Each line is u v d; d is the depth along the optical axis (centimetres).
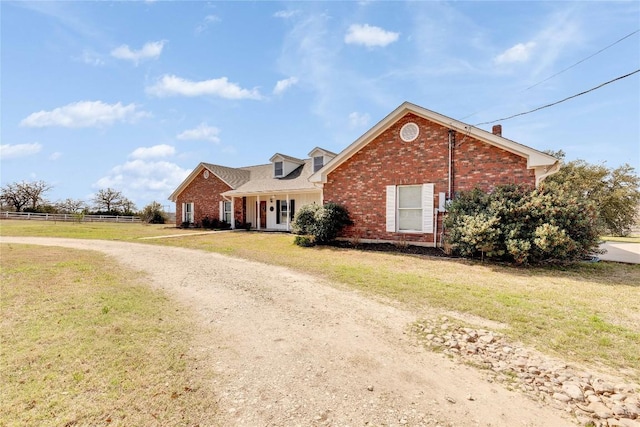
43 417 245
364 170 1286
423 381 304
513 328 425
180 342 391
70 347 367
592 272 779
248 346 383
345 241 1317
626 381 296
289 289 645
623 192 2078
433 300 551
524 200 882
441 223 1120
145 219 3403
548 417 248
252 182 2320
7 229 2222
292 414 253
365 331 428
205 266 888
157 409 257
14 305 521
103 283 680
